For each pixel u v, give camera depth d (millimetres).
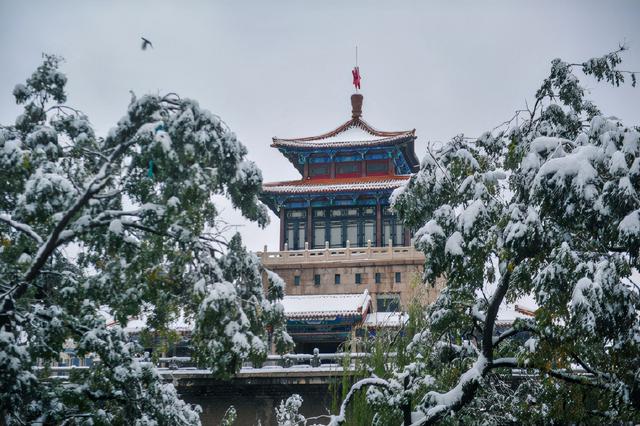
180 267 24375
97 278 25266
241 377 46219
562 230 24766
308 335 64625
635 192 22766
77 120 27750
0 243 26172
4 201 26469
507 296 27438
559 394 27516
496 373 31969
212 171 24219
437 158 29547
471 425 29562
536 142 25766
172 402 27094
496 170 27984
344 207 77125
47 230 25578
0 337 22609
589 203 23141
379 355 32188
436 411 26641
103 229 25062
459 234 26688
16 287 23641
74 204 23672
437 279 66562
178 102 25234
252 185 25766
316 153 81125
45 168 24969
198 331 24391
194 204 23719
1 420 23344
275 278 27281
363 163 80938
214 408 47125
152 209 23891
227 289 23812
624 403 24828
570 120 28094
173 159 23031
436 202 29422
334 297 67438
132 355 27094
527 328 26562
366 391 31234
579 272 22969
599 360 26500
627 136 24047
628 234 22203
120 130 24984
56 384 25641
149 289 24625
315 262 70500
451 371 29781
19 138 26359
